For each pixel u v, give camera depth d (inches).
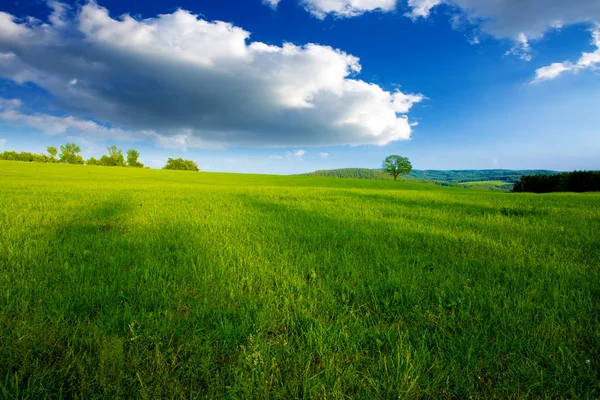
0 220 262.8
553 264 164.9
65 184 961.5
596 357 86.7
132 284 129.4
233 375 78.7
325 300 120.6
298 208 421.7
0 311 102.7
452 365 81.3
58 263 156.2
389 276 142.8
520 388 77.0
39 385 73.2
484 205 479.5
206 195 608.7
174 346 89.4
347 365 83.4
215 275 145.2
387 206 458.0
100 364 78.2
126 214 329.7
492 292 125.7
